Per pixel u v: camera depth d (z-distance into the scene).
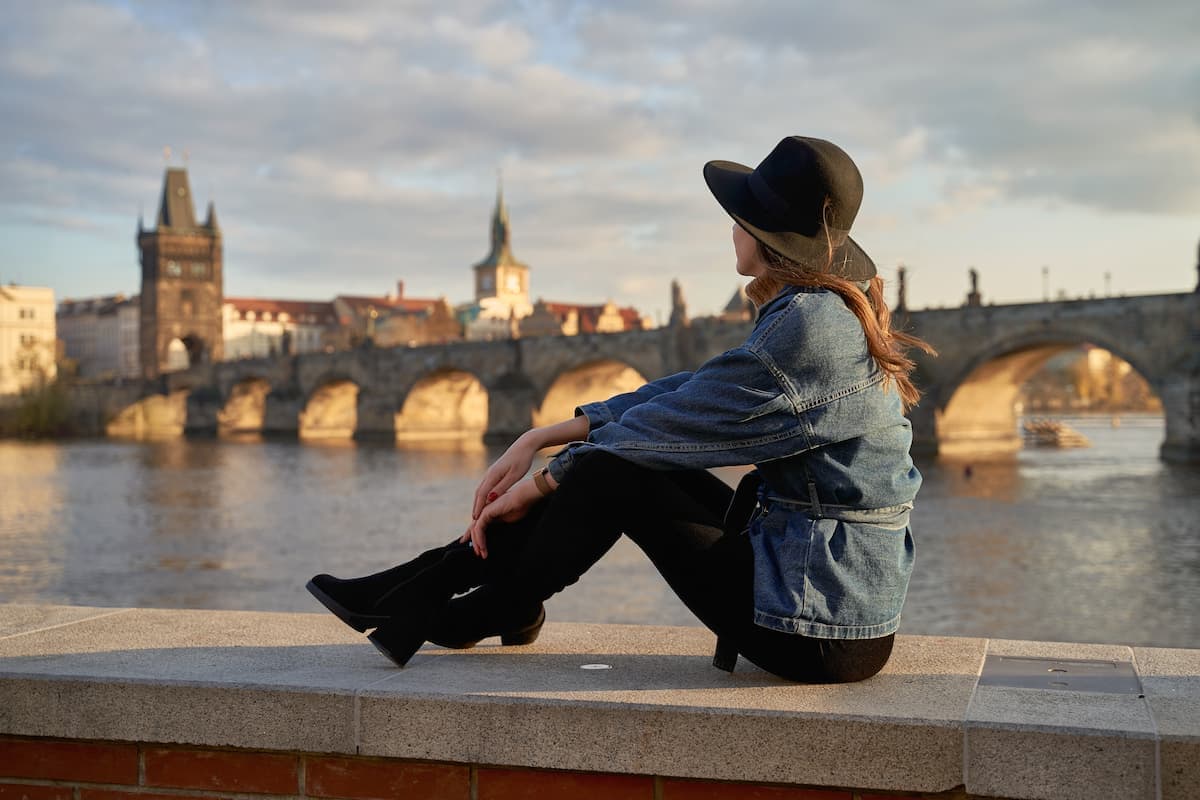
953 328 76.75
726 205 3.66
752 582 3.61
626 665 3.94
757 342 3.52
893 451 3.60
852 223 3.64
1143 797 2.92
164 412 162.25
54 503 53.09
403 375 120.69
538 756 3.34
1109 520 40.62
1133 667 3.81
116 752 3.69
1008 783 3.01
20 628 4.71
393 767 3.48
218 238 183.75
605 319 175.50
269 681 3.62
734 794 3.22
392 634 3.86
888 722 3.09
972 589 27.80
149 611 5.13
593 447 3.65
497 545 3.93
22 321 171.50
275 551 36.88
